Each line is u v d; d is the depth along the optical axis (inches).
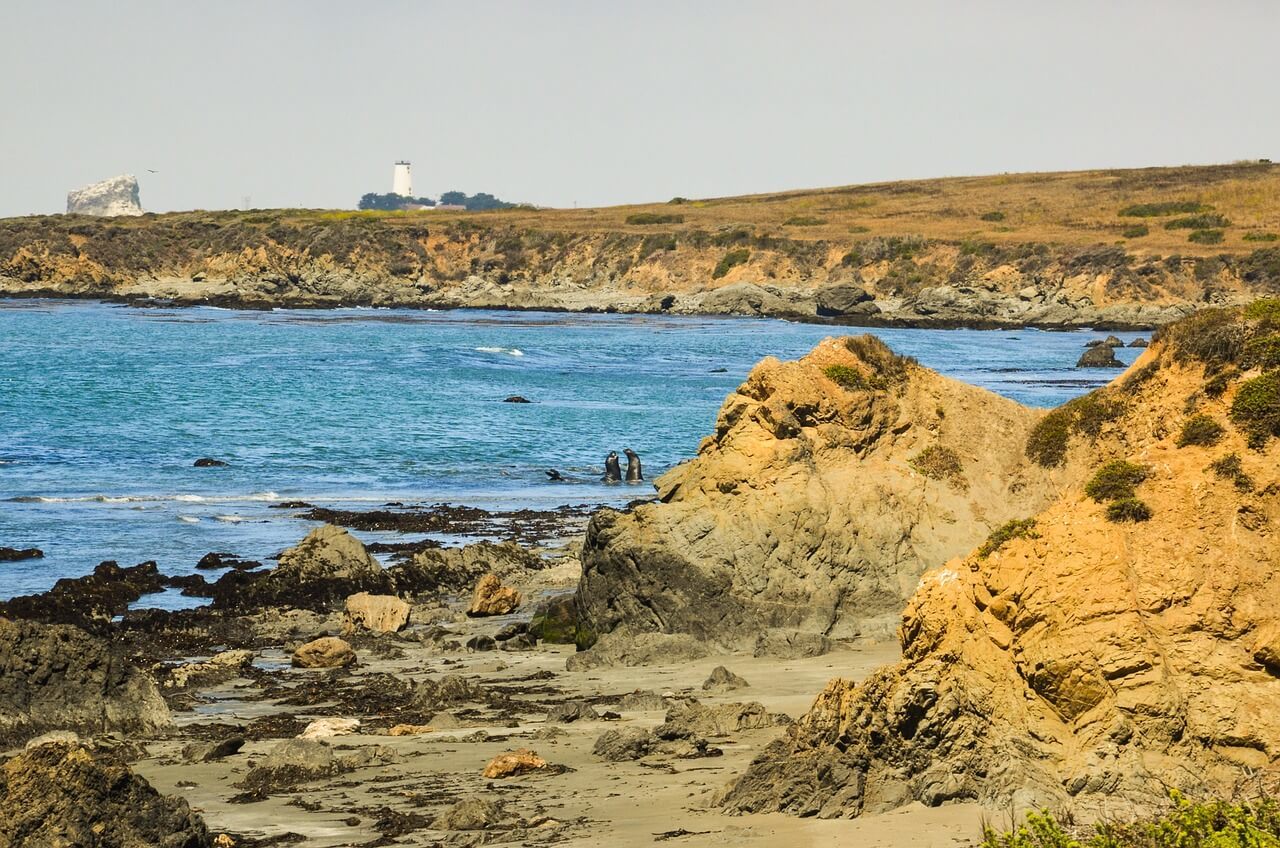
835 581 2797.7
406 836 1441.9
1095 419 2952.8
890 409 3024.1
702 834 1379.2
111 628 3029.0
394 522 4318.4
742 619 2746.1
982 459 3006.9
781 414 2928.2
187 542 3946.9
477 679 2513.5
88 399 7229.3
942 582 1571.1
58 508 4421.8
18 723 2038.6
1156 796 1397.6
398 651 2839.6
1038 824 1232.2
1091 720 1461.6
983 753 1462.8
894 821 1393.9
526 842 1382.9
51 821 1333.7
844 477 2910.9
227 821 1526.8
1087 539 1545.3
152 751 1950.1
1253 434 1680.6
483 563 3661.4
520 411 7180.1
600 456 5876.0
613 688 2363.4
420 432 6397.6
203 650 2896.2
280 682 2544.3
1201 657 1482.5
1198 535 1551.4
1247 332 2370.8
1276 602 1505.9
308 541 3508.9
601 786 1621.6
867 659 2541.8
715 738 1873.8
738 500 2851.9
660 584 2775.6
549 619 3024.1
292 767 1754.4
